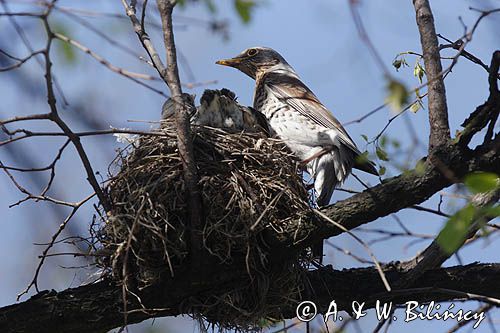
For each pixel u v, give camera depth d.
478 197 8.56
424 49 10.53
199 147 10.93
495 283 10.96
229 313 10.50
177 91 9.94
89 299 10.12
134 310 9.96
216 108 12.24
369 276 11.12
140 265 10.04
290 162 11.27
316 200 13.17
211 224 10.05
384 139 9.70
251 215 10.16
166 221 9.88
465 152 9.94
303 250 10.75
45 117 8.65
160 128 11.41
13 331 9.94
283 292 10.57
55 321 10.04
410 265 11.27
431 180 9.95
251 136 11.51
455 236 7.49
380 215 10.19
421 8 10.77
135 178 10.36
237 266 10.23
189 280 10.16
